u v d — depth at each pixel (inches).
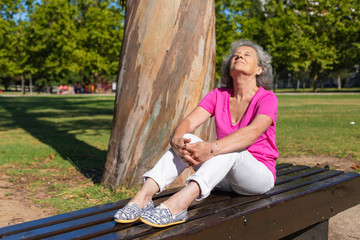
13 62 1422.2
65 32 1296.8
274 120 104.1
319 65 1798.7
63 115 714.8
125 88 174.9
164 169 90.4
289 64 1544.0
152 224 78.7
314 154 281.0
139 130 173.2
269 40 1510.8
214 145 89.0
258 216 89.0
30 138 400.2
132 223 82.7
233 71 107.5
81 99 1418.6
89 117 666.8
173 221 80.4
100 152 309.7
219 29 1155.9
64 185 200.4
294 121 517.0
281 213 95.8
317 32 1560.0
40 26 1347.2
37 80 2500.0
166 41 169.5
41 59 1444.4
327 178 125.6
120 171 177.6
